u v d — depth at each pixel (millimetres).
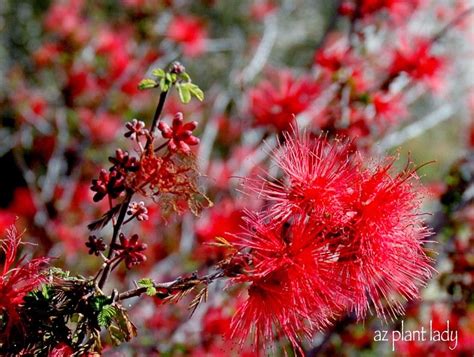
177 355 3273
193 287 1654
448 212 3432
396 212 1726
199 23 5949
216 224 2889
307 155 1768
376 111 3496
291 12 8133
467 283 3551
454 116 7180
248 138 4707
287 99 3369
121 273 3895
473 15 4781
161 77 1585
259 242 1676
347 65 3611
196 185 1617
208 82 7387
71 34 5883
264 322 1717
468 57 5039
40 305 1621
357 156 1966
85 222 4695
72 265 4266
